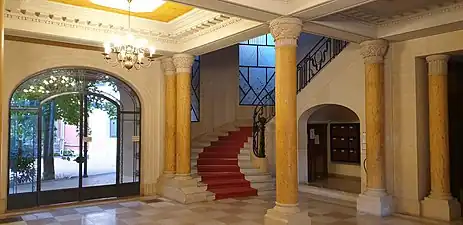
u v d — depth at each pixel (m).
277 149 6.19
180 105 9.06
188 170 9.10
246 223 6.81
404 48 7.54
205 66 12.86
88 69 9.02
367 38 7.39
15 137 8.15
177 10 7.33
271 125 11.03
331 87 9.01
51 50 8.40
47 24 7.02
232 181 9.67
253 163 10.69
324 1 5.36
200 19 7.40
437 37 7.04
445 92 7.21
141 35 8.11
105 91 9.37
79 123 8.98
